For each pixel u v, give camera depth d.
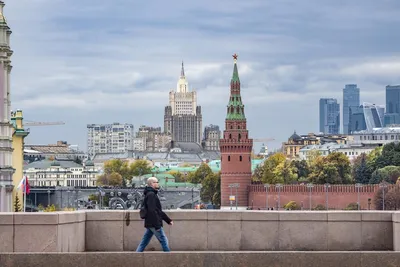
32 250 75.69
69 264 69.56
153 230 74.12
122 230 80.31
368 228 80.38
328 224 80.38
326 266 69.81
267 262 69.69
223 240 80.38
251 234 80.38
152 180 74.56
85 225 80.12
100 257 69.62
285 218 80.38
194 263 69.56
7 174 187.50
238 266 69.75
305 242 80.38
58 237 75.75
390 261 69.81
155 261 69.69
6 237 75.75
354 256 69.88
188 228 80.38
